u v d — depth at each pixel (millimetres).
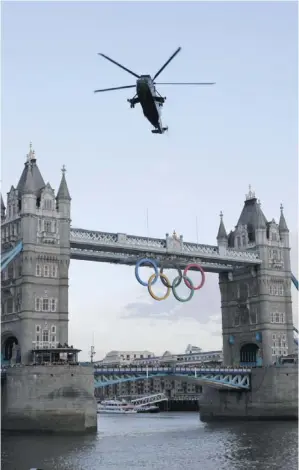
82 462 80312
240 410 144750
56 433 107312
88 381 112188
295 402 138000
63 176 126188
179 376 133000
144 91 42062
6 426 109875
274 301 149750
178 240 136625
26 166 128625
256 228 151250
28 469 74375
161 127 47125
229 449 91750
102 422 159750
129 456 85500
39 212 121688
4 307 124000
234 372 140625
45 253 121000
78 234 126188
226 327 156125
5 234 125688
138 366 128750
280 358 145000
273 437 104750
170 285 135875
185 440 103625
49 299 120125
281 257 153000
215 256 141125
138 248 130875
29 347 116125
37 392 108375
